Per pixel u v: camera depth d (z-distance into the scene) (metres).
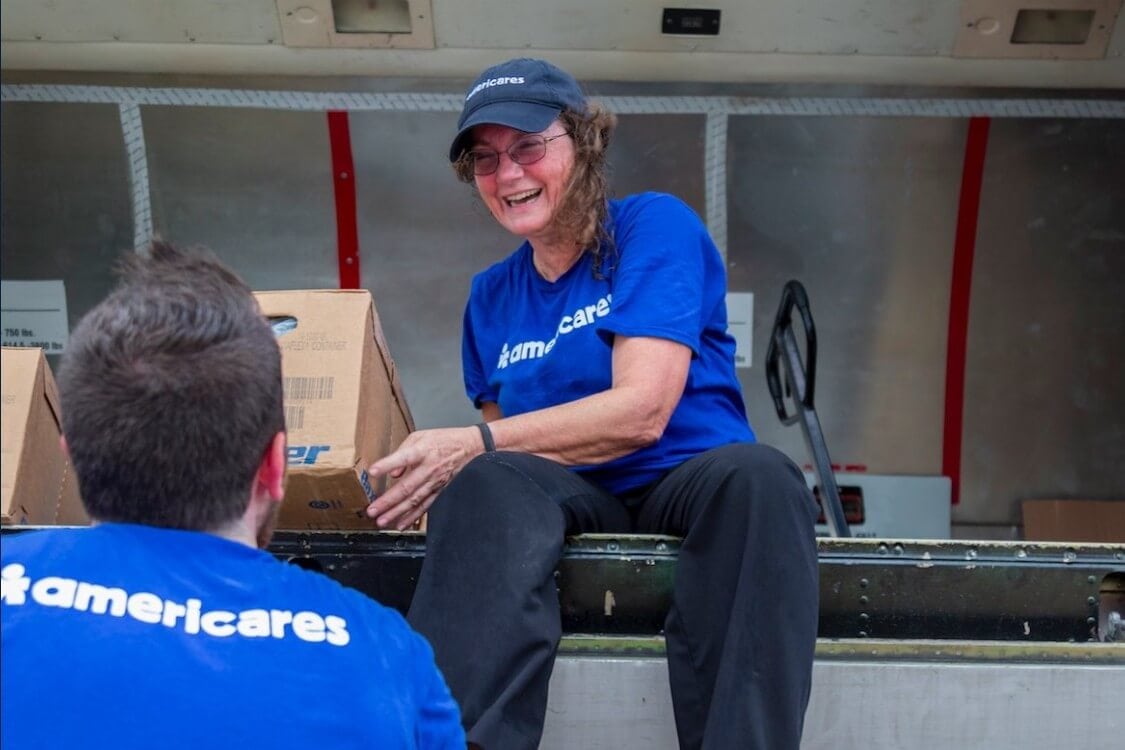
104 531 1.38
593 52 3.74
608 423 2.35
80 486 1.41
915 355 4.11
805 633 2.11
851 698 2.25
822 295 4.08
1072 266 4.07
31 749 1.26
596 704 2.26
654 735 2.26
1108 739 2.26
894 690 2.25
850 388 4.12
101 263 4.03
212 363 1.40
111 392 1.38
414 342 4.14
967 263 4.06
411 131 3.91
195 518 1.40
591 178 2.50
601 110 2.55
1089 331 4.11
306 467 2.29
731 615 2.13
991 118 3.92
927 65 3.79
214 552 1.39
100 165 3.92
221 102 3.85
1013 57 3.77
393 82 3.84
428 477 2.36
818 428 3.28
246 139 3.91
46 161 3.92
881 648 2.27
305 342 2.40
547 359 2.54
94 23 3.66
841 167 3.97
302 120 3.88
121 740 1.27
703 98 3.88
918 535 4.13
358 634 1.42
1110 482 4.16
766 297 4.08
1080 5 3.62
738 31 3.69
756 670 2.09
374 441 2.44
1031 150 3.96
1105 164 3.98
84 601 1.33
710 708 2.11
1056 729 2.26
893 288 4.07
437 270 4.08
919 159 3.96
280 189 3.98
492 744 2.03
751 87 3.87
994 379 4.12
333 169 3.96
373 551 2.40
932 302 4.09
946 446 4.16
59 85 3.82
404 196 4.00
